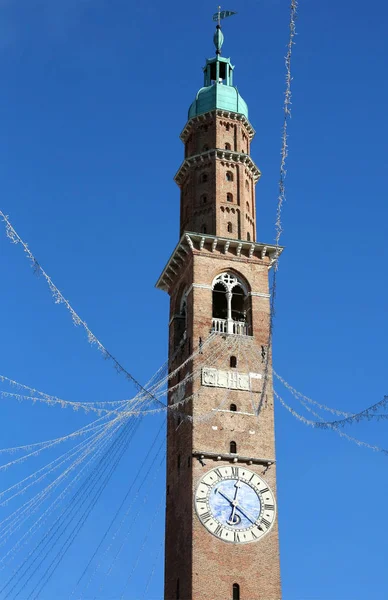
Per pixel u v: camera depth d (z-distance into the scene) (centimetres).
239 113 11606
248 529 8931
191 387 9544
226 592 8612
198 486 9025
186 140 11781
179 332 10500
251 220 11125
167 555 9469
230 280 10238
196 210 10994
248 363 9769
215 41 12319
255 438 9394
